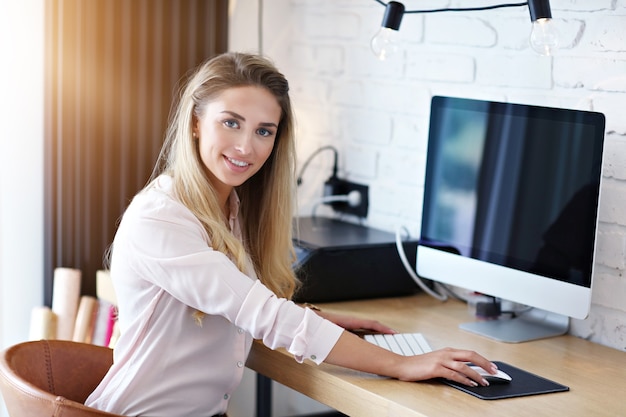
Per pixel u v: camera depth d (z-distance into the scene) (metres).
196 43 2.93
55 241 2.85
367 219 2.92
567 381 1.92
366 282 2.55
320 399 1.93
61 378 2.05
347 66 2.96
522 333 2.25
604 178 2.19
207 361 1.94
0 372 1.84
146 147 2.90
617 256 2.18
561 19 2.26
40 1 2.81
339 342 1.85
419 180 2.70
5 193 2.86
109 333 2.71
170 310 1.89
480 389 1.81
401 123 2.76
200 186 1.92
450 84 2.59
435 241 2.40
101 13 2.79
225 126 1.91
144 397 1.89
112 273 1.95
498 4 2.41
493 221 2.25
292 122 2.07
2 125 2.82
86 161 2.84
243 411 3.18
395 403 1.73
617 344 2.19
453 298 2.60
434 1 2.62
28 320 2.92
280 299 1.84
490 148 2.25
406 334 2.17
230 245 1.92
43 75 2.79
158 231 1.84
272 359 2.06
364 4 2.87
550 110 2.10
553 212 2.11
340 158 3.02
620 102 2.13
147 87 2.88
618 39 2.12
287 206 2.14
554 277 2.11
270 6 3.15
